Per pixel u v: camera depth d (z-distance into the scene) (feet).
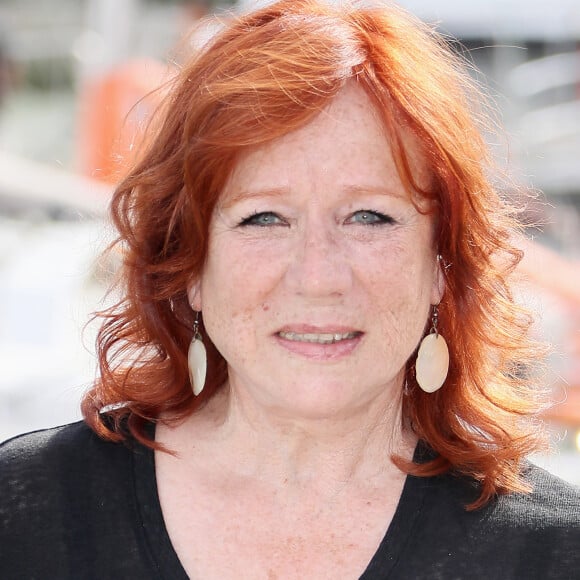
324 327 9.95
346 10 10.38
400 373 10.91
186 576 10.11
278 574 10.16
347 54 9.81
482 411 11.11
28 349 23.02
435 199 10.21
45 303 23.99
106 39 47.70
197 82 10.23
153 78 21.97
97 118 34.47
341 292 9.89
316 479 10.65
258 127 9.67
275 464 10.71
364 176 9.84
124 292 11.39
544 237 33.32
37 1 54.70
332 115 9.83
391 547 10.22
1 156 30.45
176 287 10.87
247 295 10.09
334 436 10.53
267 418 10.62
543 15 42.24
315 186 9.86
